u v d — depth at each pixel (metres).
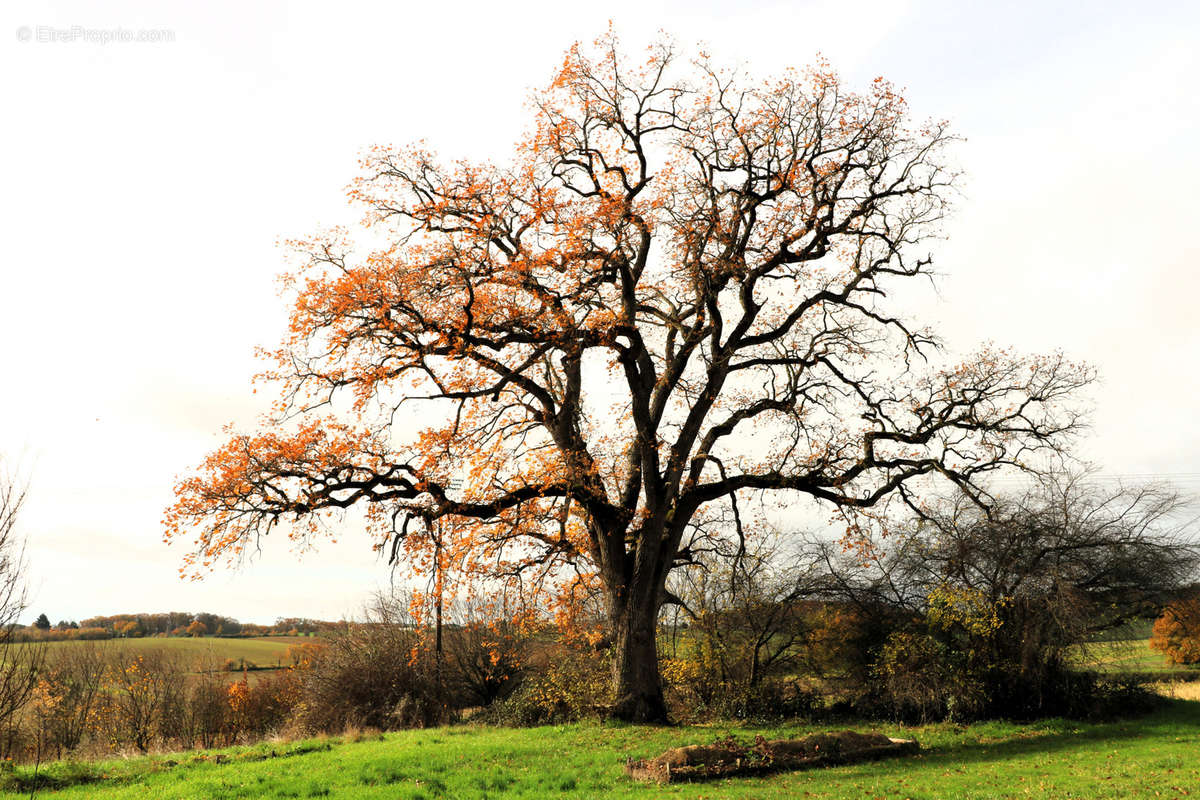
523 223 23.05
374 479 21.28
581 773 16.14
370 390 20.62
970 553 24.72
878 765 17.25
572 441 24.11
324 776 15.90
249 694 39.94
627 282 24.42
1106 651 24.09
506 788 14.86
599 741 19.86
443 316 21.84
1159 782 14.27
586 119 25.22
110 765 18.14
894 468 25.38
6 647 15.71
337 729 31.89
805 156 25.09
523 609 23.83
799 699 26.30
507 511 22.30
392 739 22.55
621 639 23.84
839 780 15.45
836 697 26.70
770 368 26.22
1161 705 24.61
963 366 25.06
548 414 23.91
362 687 33.41
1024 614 24.09
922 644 24.66
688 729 21.97
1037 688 23.55
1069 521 25.00
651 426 24.97
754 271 24.70
